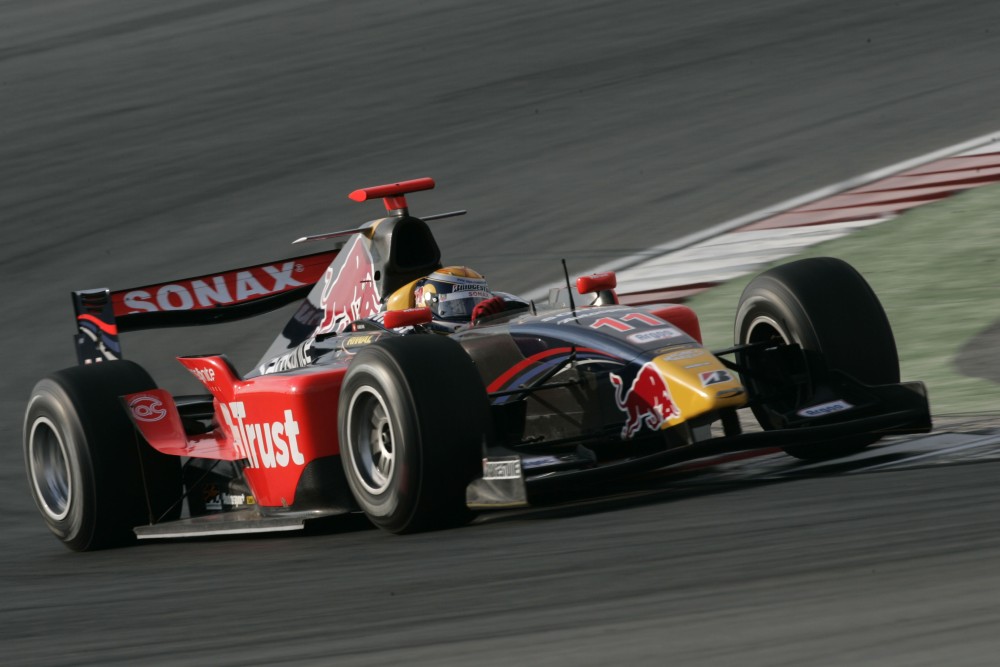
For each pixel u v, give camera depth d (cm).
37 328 4569
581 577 1412
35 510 2914
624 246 4644
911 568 1245
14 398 3875
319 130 6956
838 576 1250
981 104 5919
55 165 6844
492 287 4403
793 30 7831
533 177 5700
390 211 2445
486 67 7856
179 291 2659
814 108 6238
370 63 8294
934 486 1686
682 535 1581
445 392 1855
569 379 2020
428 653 1149
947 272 3762
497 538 1764
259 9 10362
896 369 2089
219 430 2395
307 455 2066
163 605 1628
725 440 1817
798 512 1628
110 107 7931
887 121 5850
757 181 5241
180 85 8312
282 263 2734
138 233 5612
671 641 1084
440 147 6375
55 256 5441
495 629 1214
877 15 7944
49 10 11425
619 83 7150
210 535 2406
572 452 1944
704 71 7181
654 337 1984
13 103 8344
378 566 1688
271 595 1588
